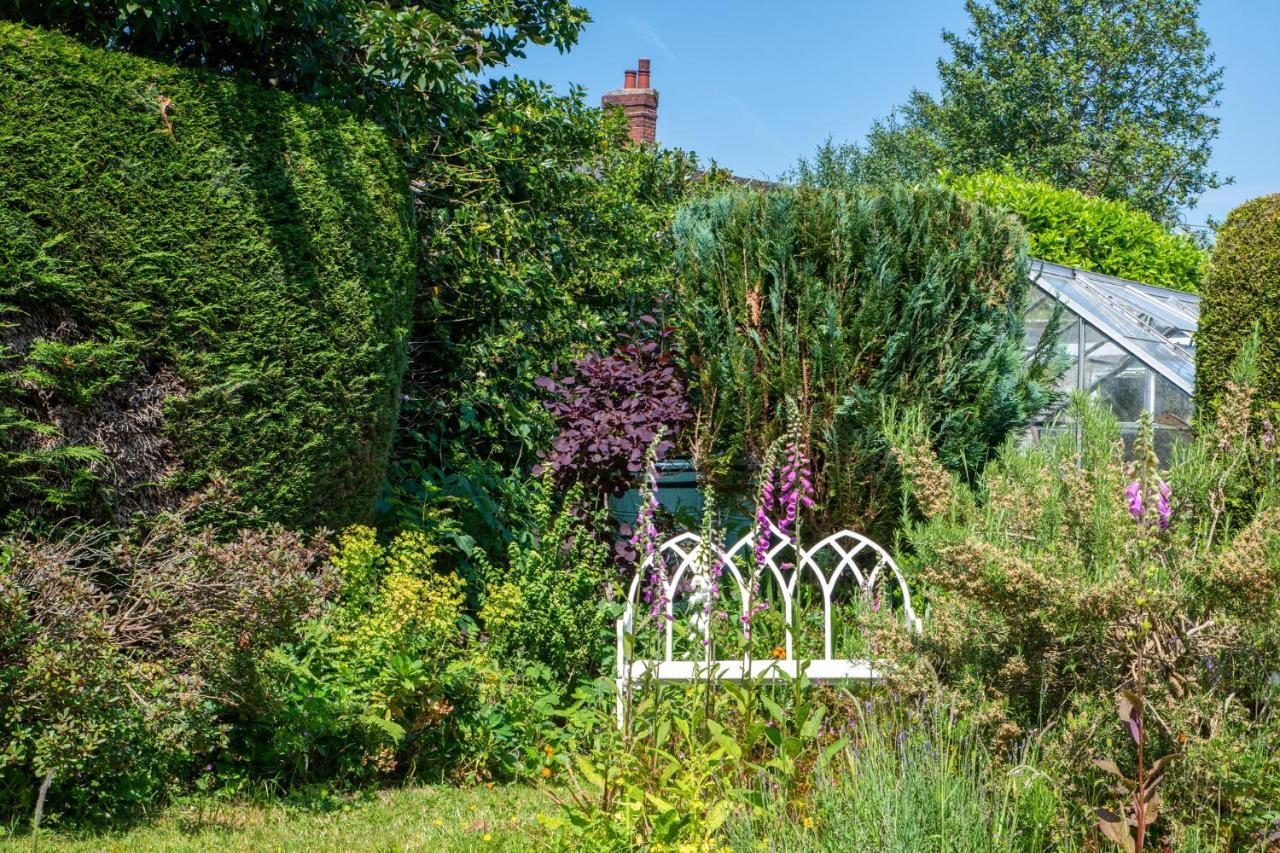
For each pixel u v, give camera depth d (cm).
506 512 762
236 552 462
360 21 684
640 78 1728
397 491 706
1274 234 657
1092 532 447
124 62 516
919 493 530
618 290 937
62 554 457
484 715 554
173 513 514
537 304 852
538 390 833
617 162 1062
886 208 737
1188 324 1045
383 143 634
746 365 740
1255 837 359
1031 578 393
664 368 800
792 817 389
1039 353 786
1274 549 382
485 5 827
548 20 884
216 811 452
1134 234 1411
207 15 593
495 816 465
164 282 519
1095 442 482
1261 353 654
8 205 480
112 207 505
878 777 365
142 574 462
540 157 877
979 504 622
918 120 3409
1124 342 937
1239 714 383
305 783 493
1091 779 383
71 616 416
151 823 431
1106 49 2798
